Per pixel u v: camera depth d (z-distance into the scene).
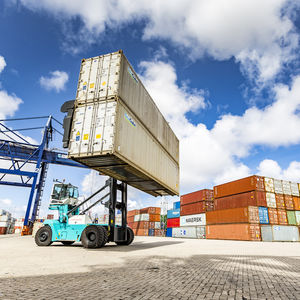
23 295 3.40
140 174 12.51
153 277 4.86
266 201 27.88
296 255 9.98
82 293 3.54
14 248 12.21
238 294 3.58
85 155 10.16
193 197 37.19
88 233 12.31
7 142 35.66
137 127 12.11
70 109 11.38
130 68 12.16
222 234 29.50
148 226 46.50
